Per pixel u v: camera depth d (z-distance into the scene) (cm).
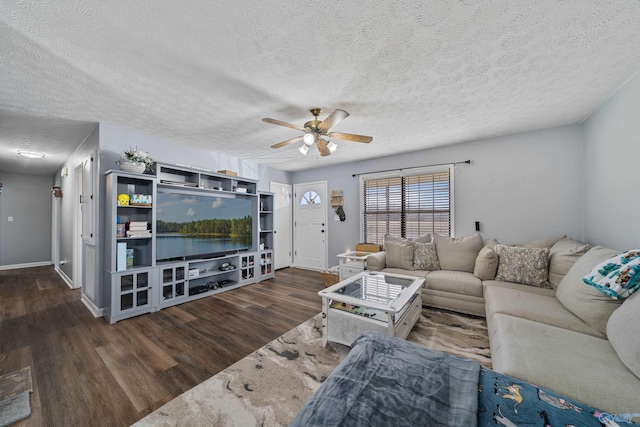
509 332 156
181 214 347
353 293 244
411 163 421
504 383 104
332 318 219
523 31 150
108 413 146
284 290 394
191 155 388
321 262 538
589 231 279
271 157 459
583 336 147
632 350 112
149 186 314
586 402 100
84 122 288
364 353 124
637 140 196
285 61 179
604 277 155
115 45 159
